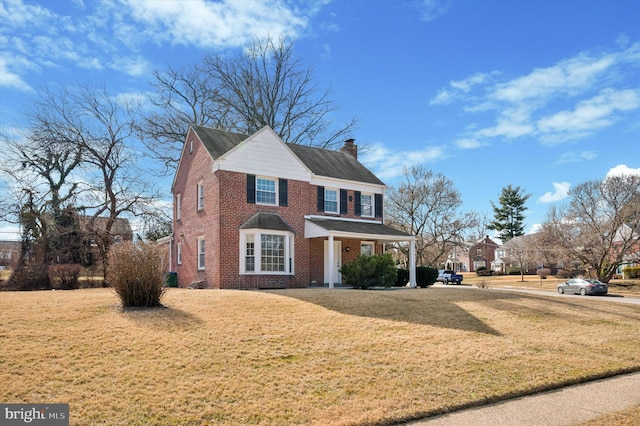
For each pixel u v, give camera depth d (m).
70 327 10.68
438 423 7.19
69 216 29.72
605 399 8.48
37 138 29.30
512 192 88.56
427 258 53.84
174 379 8.15
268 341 10.62
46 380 7.75
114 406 7.02
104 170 30.75
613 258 42.25
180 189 27.80
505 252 76.62
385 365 9.59
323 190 26.42
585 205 41.41
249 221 22.78
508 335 12.88
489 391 8.58
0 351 8.80
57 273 25.75
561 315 16.61
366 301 16.16
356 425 6.90
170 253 28.88
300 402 7.61
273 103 40.28
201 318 12.16
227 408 7.23
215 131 26.17
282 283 23.33
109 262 13.65
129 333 10.42
